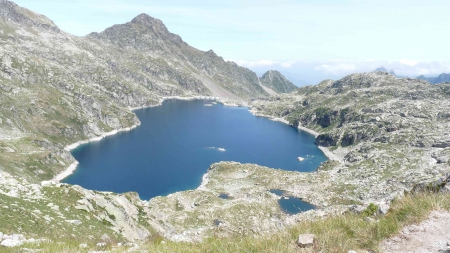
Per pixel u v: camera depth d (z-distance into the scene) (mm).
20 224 31375
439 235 10422
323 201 126188
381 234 11227
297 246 10766
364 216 14602
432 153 174375
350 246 10664
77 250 18297
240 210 106562
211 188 149750
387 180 138000
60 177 171500
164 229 60875
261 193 131625
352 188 138750
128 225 48906
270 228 13938
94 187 157250
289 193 138000
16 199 38531
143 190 154125
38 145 197000
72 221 39406
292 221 14938
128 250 17547
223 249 12156
